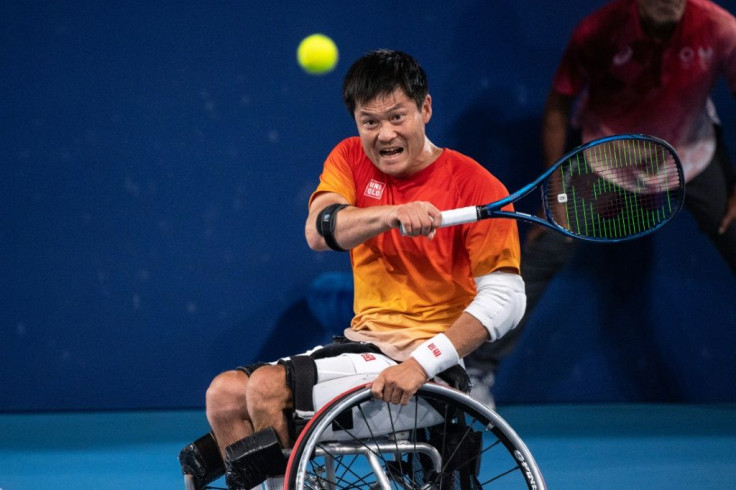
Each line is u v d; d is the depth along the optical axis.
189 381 15.23
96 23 14.96
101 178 15.07
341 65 15.26
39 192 15.02
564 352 15.38
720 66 14.68
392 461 6.15
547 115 15.20
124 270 15.12
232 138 15.18
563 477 9.91
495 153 15.36
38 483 9.95
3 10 14.84
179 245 15.16
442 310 6.22
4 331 15.05
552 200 11.69
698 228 15.27
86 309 15.09
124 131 15.05
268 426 5.67
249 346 15.28
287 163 15.25
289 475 5.30
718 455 11.18
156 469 10.67
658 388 15.56
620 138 5.91
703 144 14.81
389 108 5.91
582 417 14.04
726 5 15.20
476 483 5.89
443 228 6.13
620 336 15.46
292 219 15.28
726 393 15.64
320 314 15.16
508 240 5.96
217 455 6.17
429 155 6.36
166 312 15.18
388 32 15.28
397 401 5.53
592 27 14.78
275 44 15.17
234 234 15.20
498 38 15.33
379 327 6.29
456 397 5.68
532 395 15.38
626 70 14.73
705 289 15.44
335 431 5.71
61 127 14.99
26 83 14.94
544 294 15.31
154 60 15.05
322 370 5.80
